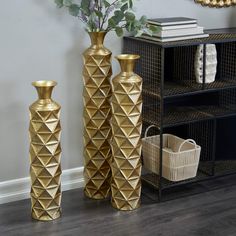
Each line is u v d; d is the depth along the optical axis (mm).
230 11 4059
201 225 3379
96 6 3457
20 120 3588
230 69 3930
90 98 3510
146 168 3783
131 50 3730
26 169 3658
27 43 3521
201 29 3623
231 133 4078
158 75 3625
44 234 3293
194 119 3670
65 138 3736
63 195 3691
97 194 3635
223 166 3949
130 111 3383
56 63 3617
